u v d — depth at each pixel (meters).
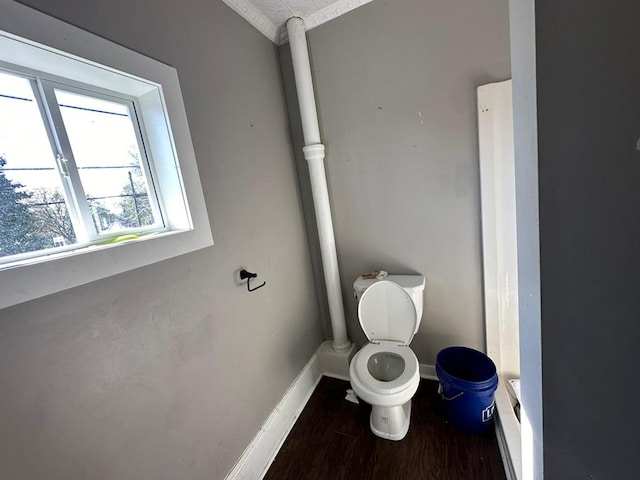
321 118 1.66
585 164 0.46
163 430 0.91
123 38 0.83
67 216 0.80
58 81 0.78
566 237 0.49
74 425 0.70
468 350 1.51
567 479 0.57
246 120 1.36
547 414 0.57
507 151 1.31
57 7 0.69
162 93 0.94
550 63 0.46
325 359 1.89
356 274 1.83
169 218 1.06
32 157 0.73
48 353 0.66
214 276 1.13
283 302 1.60
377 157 1.59
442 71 1.36
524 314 0.63
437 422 1.43
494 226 1.41
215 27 1.19
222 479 1.12
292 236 1.72
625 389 0.49
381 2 1.40
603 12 0.41
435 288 1.65
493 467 1.19
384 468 1.24
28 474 0.62
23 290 0.60
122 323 0.81
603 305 0.48
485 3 1.24
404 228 1.63
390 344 1.52
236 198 1.27
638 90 0.41
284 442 1.43
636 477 0.50
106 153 0.90
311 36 1.57
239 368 1.25
